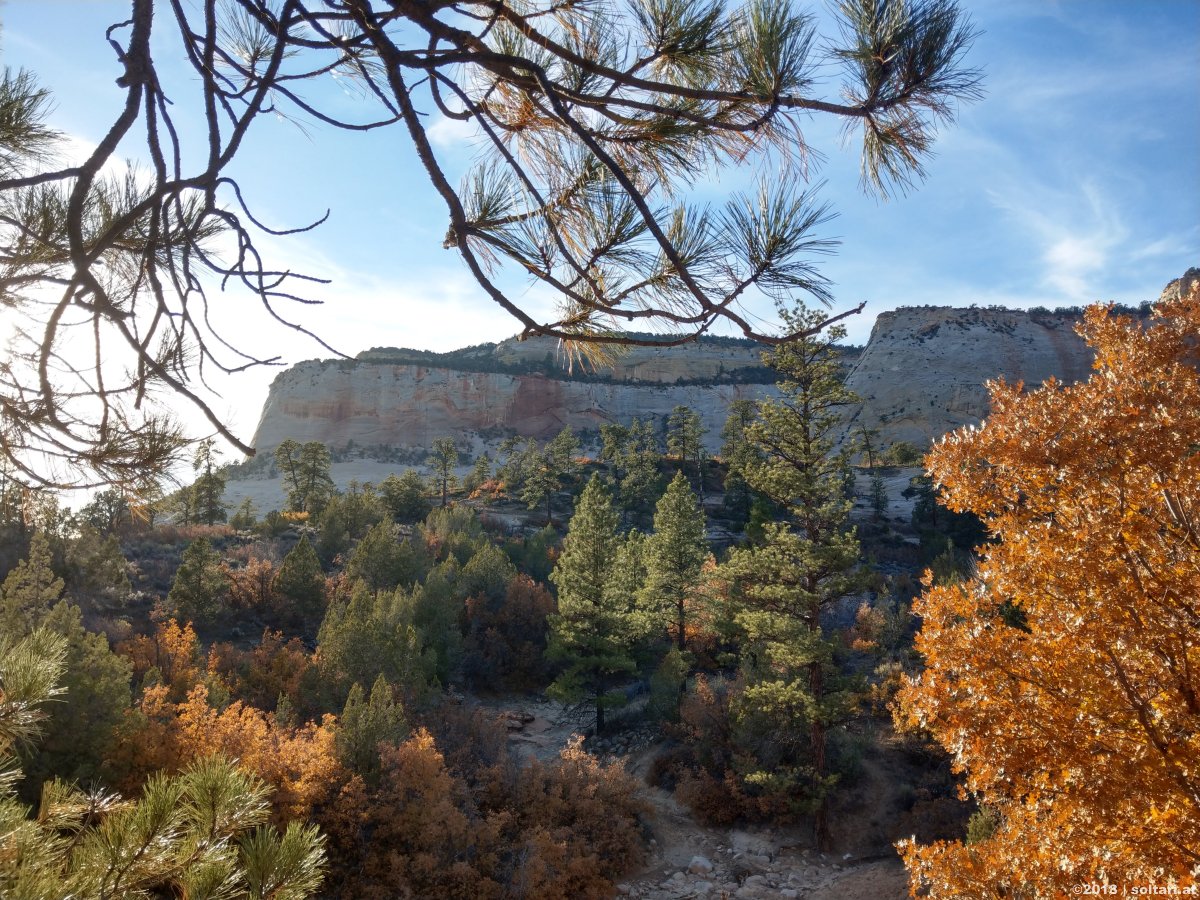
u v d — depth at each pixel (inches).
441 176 73.7
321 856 80.4
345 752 744.3
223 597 1439.5
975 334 4399.6
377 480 4256.9
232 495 3782.0
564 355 97.0
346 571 1535.4
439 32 68.5
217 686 895.7
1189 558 244.2
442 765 749.3
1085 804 234.7
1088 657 245.6
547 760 1033.5
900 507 2551.7
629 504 2600.9
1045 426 280.1
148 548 1706.4
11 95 89.7
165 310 72.6
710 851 834.8
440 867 693.3
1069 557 256.4
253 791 84.4
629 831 801.6
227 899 74.5
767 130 83.7
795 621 861.2
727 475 2471.7
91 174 57.4
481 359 5733.3
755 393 5113.2
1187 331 274.5
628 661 1213.7
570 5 82.7
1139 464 254.4
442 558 1813.5
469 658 1360.7
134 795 609.6
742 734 920.9
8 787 80.7
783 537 881.5
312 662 1040.8
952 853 275.9
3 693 83.8
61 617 750.5
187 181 66.7
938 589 290.4
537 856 709.3
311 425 4894.2
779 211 76.4
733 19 78.0
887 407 4111.7
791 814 864.9
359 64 80.7
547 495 2674.7
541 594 1530.5
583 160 90.3
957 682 276.7
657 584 1378.0
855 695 836.6
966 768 273.0
